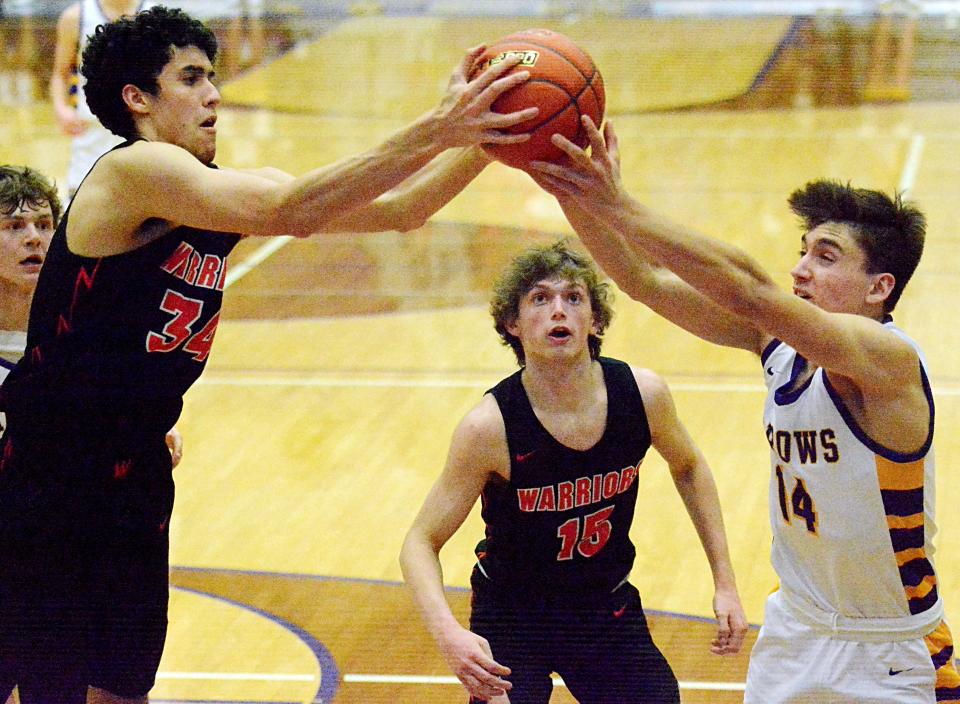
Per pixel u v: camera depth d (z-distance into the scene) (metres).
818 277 4.11
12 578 4.16
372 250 13.97
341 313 11.60
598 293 4.32
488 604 4.41
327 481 7.89
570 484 4.20
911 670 4.05
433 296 12.10
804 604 4.14
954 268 12.61
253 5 24.62
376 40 25.34
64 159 17.19
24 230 4.66
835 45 23.16
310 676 5.50
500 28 25.81
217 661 5.64
